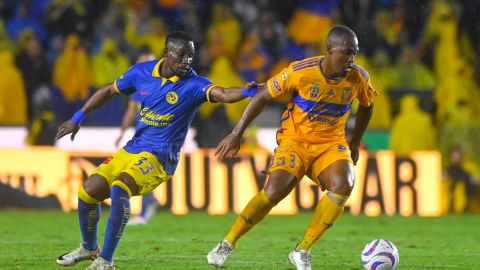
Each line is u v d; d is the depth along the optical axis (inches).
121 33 2321.6
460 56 2395.4
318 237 930.7
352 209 1958.7
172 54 942.4
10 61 2134.6
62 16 2308.1
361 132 1000.9
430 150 2148.1
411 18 2448.3
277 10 2433.6
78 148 1974.7
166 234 1513.3
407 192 1975.9
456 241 1466.5
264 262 1125.7
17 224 1656.0
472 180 2086.6
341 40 888.3
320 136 940.6
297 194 1955.0
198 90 952.9
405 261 1172.5
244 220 935.0
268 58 2342.5
